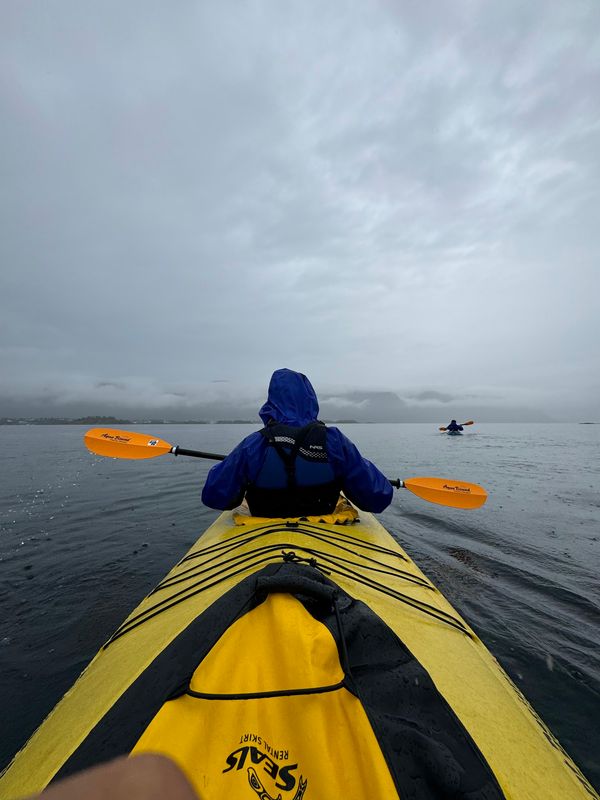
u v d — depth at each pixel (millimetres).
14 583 3324
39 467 10547
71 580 3379
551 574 3439
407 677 1056
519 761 1034
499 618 2725
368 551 2354
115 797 698
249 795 866
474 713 1175
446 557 3832
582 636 2514
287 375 2666
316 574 1383
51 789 690
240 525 2658
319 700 1008
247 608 1224
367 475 2477
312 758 917
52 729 1192
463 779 829
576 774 1095
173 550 4094
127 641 1633
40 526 4965
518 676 2145
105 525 5012
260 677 1079
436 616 1784
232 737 948
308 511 2555
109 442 3959
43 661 2328
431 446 18266
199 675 1059
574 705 1937
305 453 2381
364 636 1160
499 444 19875
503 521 5090
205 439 23250
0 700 2020
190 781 768
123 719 973
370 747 894
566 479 8586
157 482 8203
